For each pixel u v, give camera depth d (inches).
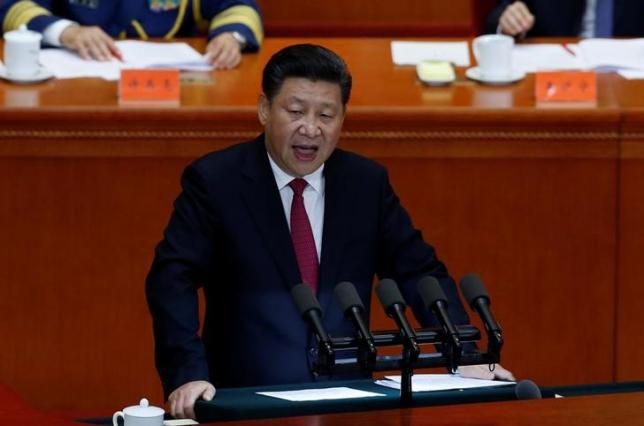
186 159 617.6
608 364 639.8
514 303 636.1
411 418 380.8
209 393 435.8
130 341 625.9
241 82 670.5
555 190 628.7
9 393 458.6
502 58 673.6
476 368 466.9
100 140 612.1
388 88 657.6
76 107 606.2
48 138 609.6
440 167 625.3
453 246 632.4
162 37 768.3
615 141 623.2
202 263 479.8
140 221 619.8
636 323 636.7
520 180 627.8
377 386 445.7
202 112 610.2
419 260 492.4
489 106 621.6
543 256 633.0
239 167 483.5
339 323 478.0
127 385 628.4
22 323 622.5
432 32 951.0
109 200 617.6
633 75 693.3
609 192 628.7
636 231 631.2
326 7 953.5
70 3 753.0
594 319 637.3
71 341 624.4
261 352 478.3
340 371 385.7
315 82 458.3
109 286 622.5
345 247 484.4
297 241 484.7
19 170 613.0
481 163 625.3
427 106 618.2
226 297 485.1
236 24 732.7
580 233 631.8
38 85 650.8
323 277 480.7
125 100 622.5
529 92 655.1
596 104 628.4
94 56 698.8
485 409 388.2
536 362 640.4
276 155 476.7
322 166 488.1
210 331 494.6
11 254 618.2
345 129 618.2
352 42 757.9
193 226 479.5
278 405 405.7
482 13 804.6
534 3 791.1
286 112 461.4
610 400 396.5
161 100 625.3
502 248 633.0
